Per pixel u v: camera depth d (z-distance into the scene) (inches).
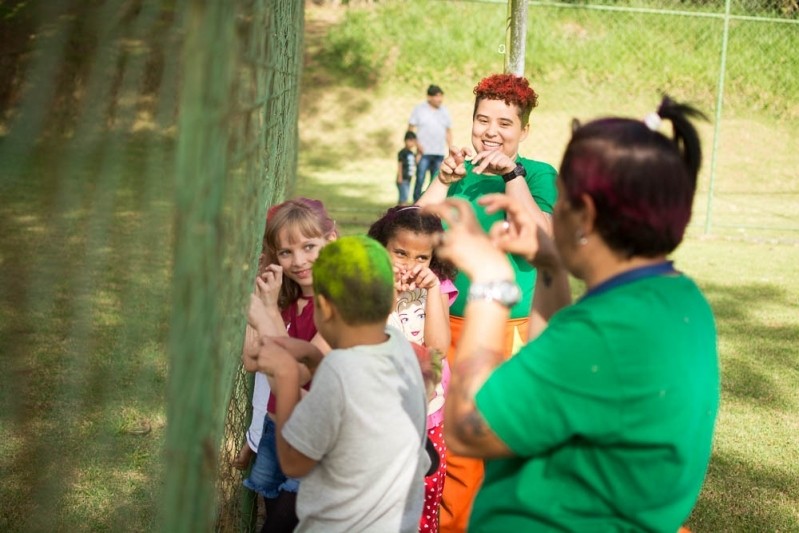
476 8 735.7
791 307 289.1
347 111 690.2
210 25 46.9
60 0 80.8
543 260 72.3
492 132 133.5
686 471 60.9
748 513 151.7
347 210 453.7
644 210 59.4
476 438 61.2
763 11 681.6
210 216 48.4
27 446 144.2
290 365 81.7
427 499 117.2
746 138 641.6
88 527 129.2
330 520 81.5
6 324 153.2
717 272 339.3
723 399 205.5
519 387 60.1
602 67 697.0
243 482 115.3
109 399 164.9
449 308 127.5
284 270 105.5
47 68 81.2
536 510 62.4
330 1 764.6
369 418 79.4
